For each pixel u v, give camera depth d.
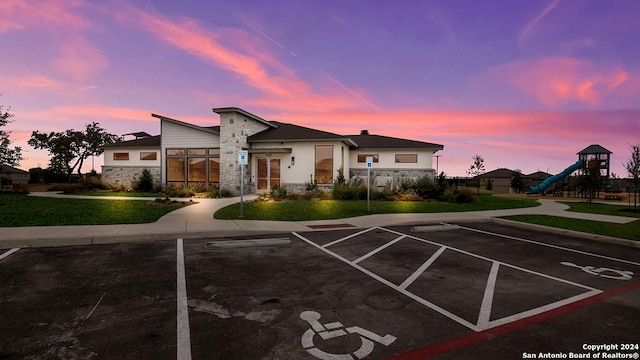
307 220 11.15
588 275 5.77
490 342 3.33
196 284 4.91
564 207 18.05
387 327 3.63
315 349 3.12
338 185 18.45
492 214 13.62
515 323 3.79
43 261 5.93
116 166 25.58
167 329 3.48
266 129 24.64
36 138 44.38
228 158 20.09
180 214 11.48
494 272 5.86
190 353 3.00
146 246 7.28
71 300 4.21
